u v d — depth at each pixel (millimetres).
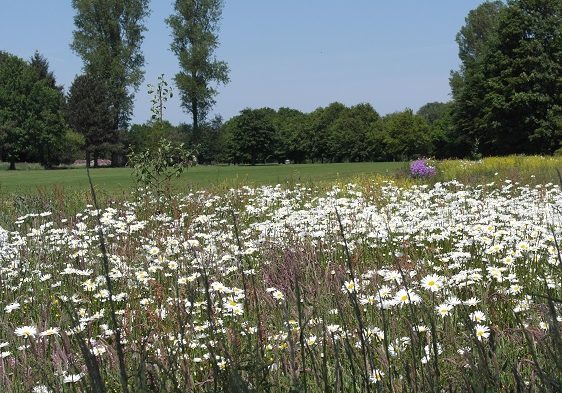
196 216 9586
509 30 58031
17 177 39156
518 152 58750
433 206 10492
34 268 6418
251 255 6688
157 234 7254
